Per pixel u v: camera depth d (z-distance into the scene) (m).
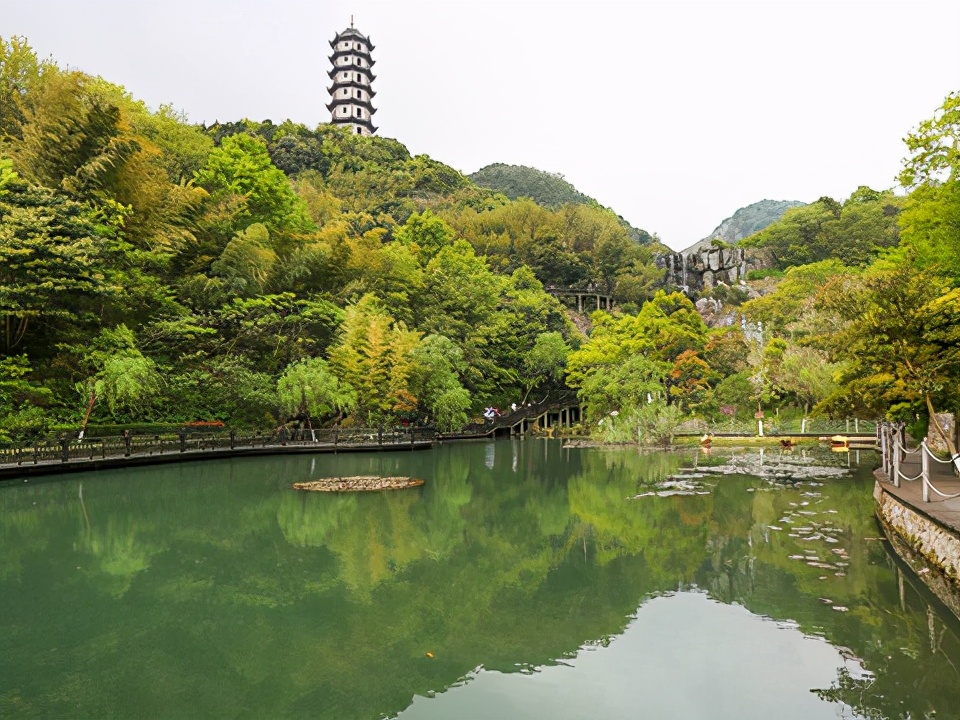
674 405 36.69
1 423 21.66
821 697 5.68
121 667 6.47
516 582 9.49
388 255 47.12
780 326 47.94
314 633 7.46
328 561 10.65
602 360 42.41
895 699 5.62
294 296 35.81
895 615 7.79
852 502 15.36
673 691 5.91
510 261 80.62
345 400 30.59
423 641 7.23
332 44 113.75
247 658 6.72
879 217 84.69
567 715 5.26
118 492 16.98
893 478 13.83
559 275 82.19
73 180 28.36
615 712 5.40
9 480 18.31
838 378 14.78
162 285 31.52
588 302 76.69
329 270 40.88
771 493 16.81
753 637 7.16
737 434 35.12
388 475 21.47
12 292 22.16
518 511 15.23
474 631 7.55
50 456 19.91
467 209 92.00
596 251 89.12
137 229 31.70
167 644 7.09
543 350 49.12
